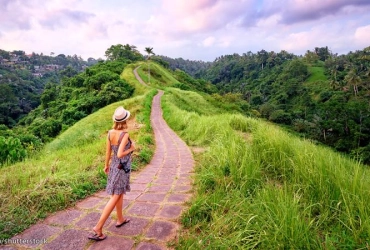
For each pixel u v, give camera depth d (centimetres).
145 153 780
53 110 5009
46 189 436
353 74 6594
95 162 666
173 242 303
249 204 337
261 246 267
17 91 9456
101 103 4253
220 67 16562
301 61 10906
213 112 3491
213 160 580
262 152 548
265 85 10825
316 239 271
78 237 320
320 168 406
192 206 365
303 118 6438
